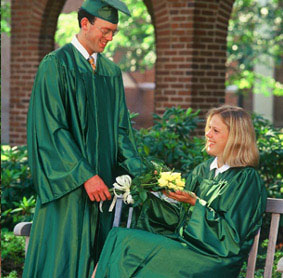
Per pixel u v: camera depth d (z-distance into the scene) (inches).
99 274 279.6
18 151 486.3
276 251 420.2
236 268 270.5
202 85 668.1
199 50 663.1
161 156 454.9
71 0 1258.0
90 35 297.6
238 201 274.4
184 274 268.2
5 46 901.2
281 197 433.4
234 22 1296.8
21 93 776.3
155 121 483.2
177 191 283.4
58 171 286.4
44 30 761.0
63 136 288.2
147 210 303.7
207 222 271.0
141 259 273.7
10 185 459.5
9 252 402.6
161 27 672.4
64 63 293.9
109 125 307.1
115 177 313.7
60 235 290.0
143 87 1582.2
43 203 289.9
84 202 294.5
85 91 296.8
